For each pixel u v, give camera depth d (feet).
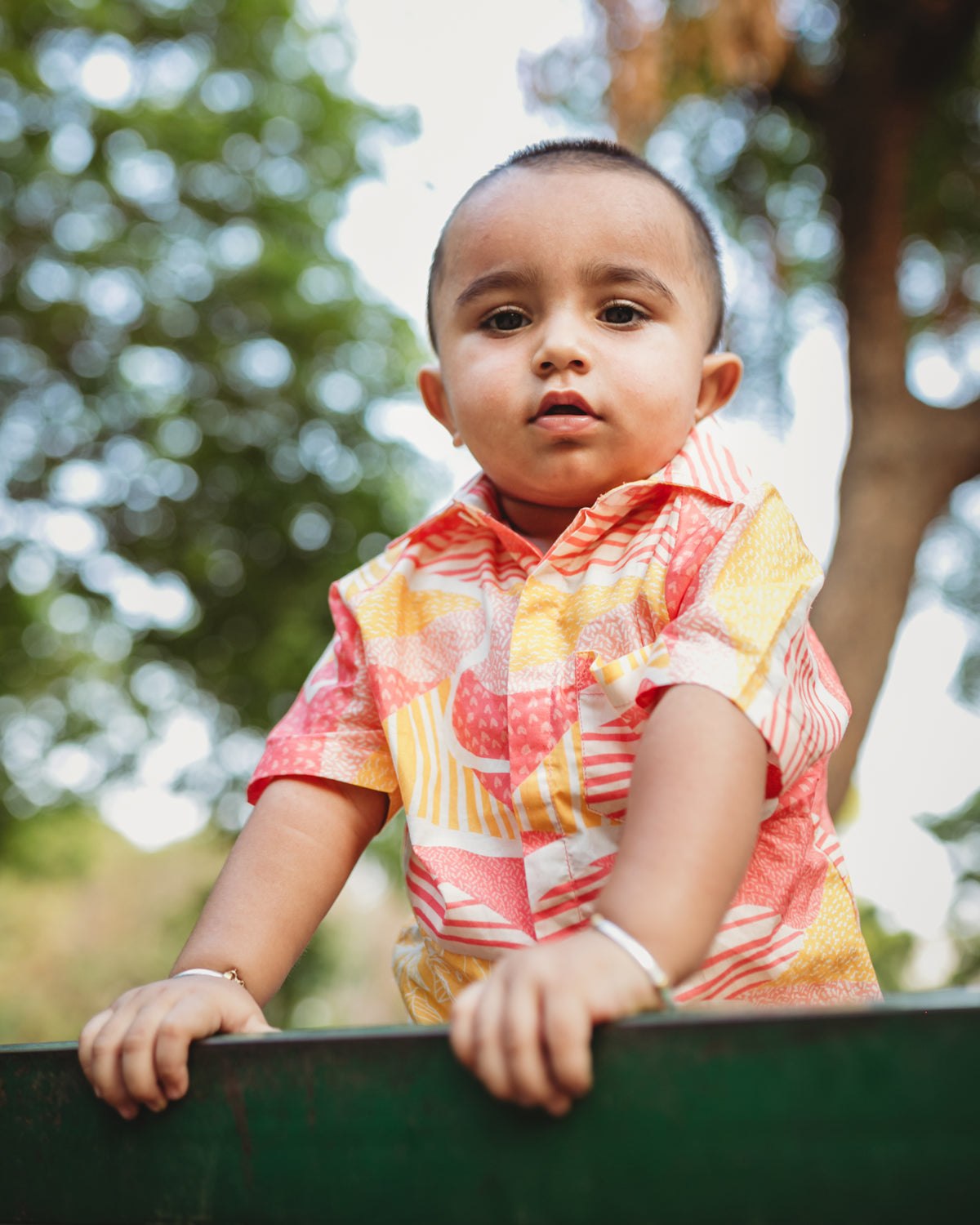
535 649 3.55
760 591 3.01
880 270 16.65
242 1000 2.78
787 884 3.37
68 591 24.54
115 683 25.09
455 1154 2.02
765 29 15.33
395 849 24.90
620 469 3.76
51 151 24.71
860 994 3.58
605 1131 1.90
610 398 3.70
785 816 3.37
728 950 3.28
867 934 23.36
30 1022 55.88
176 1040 2.46
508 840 3.51
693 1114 1.83
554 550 3.65
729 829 2.55
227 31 25.66
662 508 3.64
